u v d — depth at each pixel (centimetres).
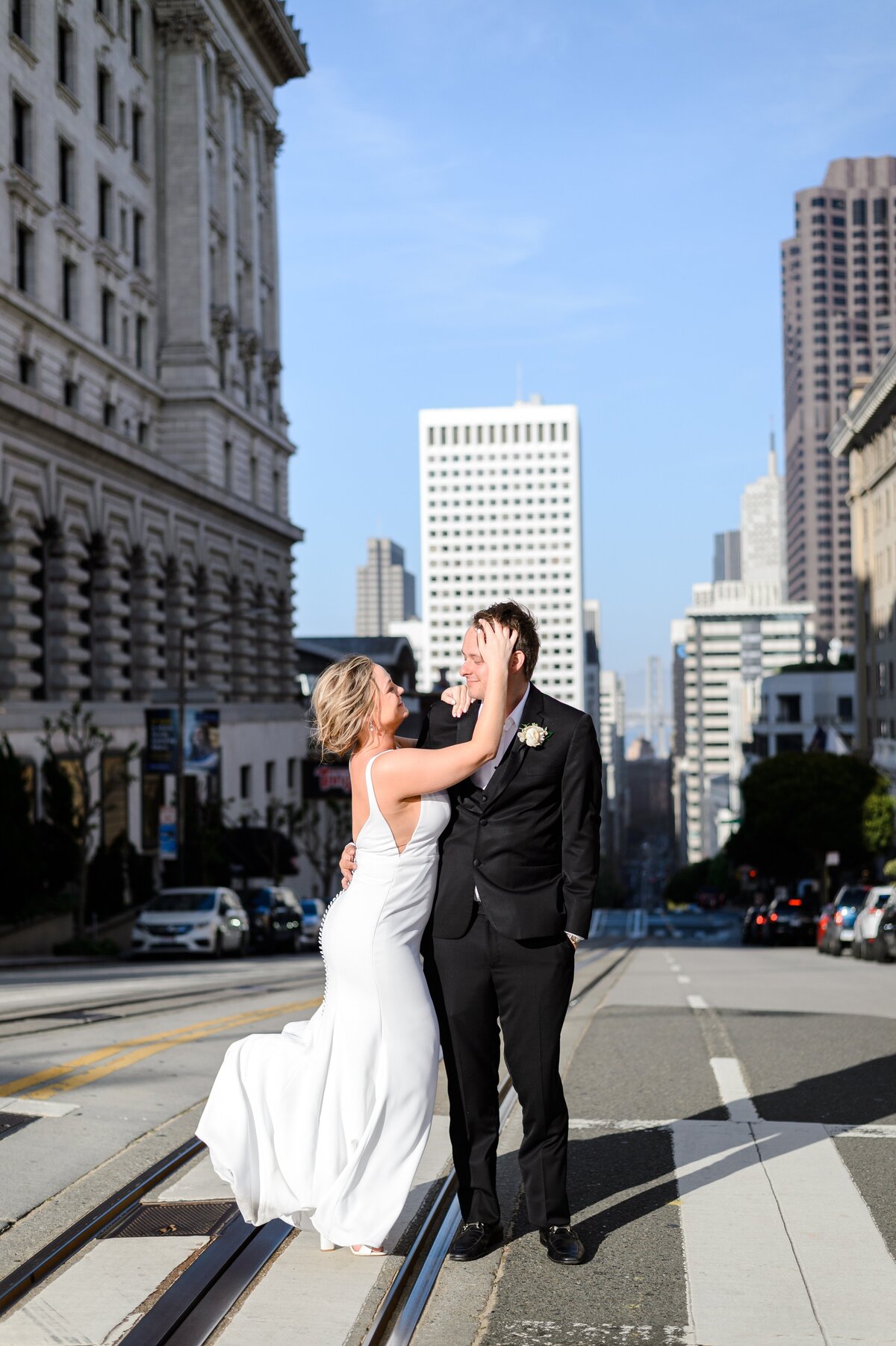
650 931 8919
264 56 6412
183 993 1563
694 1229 507
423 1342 403
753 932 4862
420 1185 566
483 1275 460
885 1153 617
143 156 5197
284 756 6031
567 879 475
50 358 4184
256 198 6406
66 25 4353
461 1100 486
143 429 5219
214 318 5566
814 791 6069
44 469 3888
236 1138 466
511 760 475
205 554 5438
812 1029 1079
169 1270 454
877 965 2530
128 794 4150
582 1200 548
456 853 480
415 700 5322
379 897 468
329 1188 463
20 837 2948
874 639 7119
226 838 4712
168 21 5316
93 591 4394
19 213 3947
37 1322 409
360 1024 468
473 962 479
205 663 5516
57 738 3600
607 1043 998
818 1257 474
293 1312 419
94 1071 825
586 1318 421
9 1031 1045
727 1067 867
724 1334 406
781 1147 628
